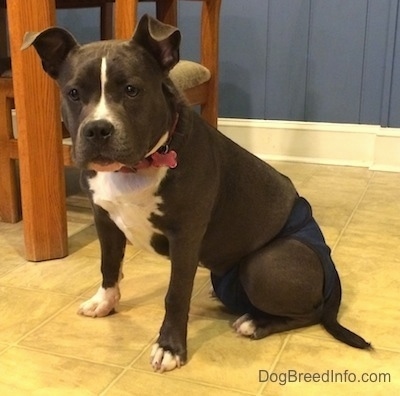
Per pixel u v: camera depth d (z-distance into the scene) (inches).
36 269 79.4
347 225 95.6
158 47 53.4
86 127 49.3
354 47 126.4
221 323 66.0
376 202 106.8
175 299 58.3
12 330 64.2
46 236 81.3
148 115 52.0
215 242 63.2
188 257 58.1
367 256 83.7
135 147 50.8
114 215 59.9
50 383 55.3
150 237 60.4
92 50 52.4
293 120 133.6
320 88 130.3
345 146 130.5
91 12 139.4
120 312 68.2
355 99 128.7
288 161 134.3
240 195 62.5
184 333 59.1
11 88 90.9
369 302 70.6
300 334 63.5
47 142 78.5
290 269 61.2
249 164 64.0
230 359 59.0
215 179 58.8
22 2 72.7
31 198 79.6
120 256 66.1
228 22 132.6
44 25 73.8
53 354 59.9
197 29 135.5
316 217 99.2
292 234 63.7
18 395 53.6
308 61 129.8
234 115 137.1
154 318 67.0
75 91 51.8
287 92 132.6
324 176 122.9
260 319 63.8
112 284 66.8
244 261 63.3
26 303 70.1
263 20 130.4
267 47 131.6
